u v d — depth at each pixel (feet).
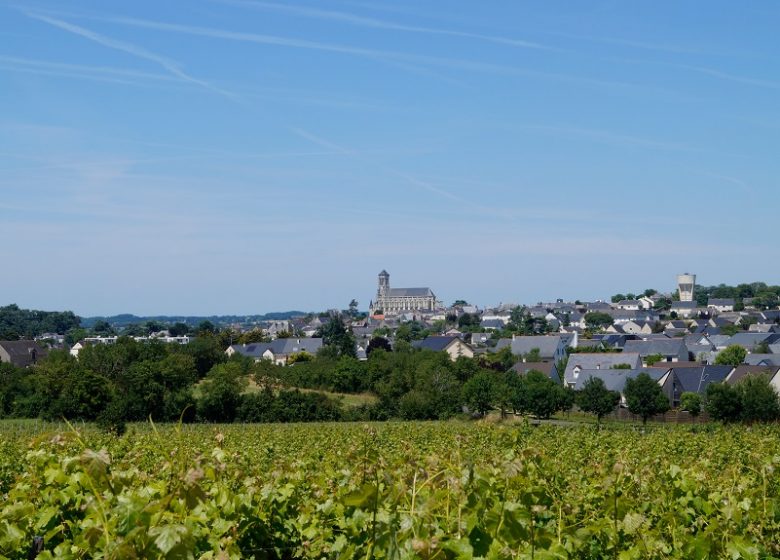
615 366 298.76
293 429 151.12
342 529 28.22
